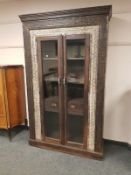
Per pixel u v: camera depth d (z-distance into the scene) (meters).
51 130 2.61
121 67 2.47
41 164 2.25
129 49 2.39
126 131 2.61
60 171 2.12
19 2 2.87
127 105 2.54
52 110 2.49
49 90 2.49
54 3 2.67
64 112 2.40
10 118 2.81
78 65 2.26
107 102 2.63
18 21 2.94
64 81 2.30
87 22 2.03
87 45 2.08
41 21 2.23
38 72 2.40
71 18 2.09
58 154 2.48
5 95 2.70
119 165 2.23
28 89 2.52
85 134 2.35
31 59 2.40
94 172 2.10
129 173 2.08
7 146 2.68
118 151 2.55
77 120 2.41
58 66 2.29
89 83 2.18
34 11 2.82
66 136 2.46
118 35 2.40
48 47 2.35
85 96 2.24
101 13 1.94
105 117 2.69
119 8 2.34
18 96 2.97
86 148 2.38
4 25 3.06
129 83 2.47
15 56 3.12
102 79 2.11
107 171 2.12
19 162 2.29
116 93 2.57
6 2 2.94
